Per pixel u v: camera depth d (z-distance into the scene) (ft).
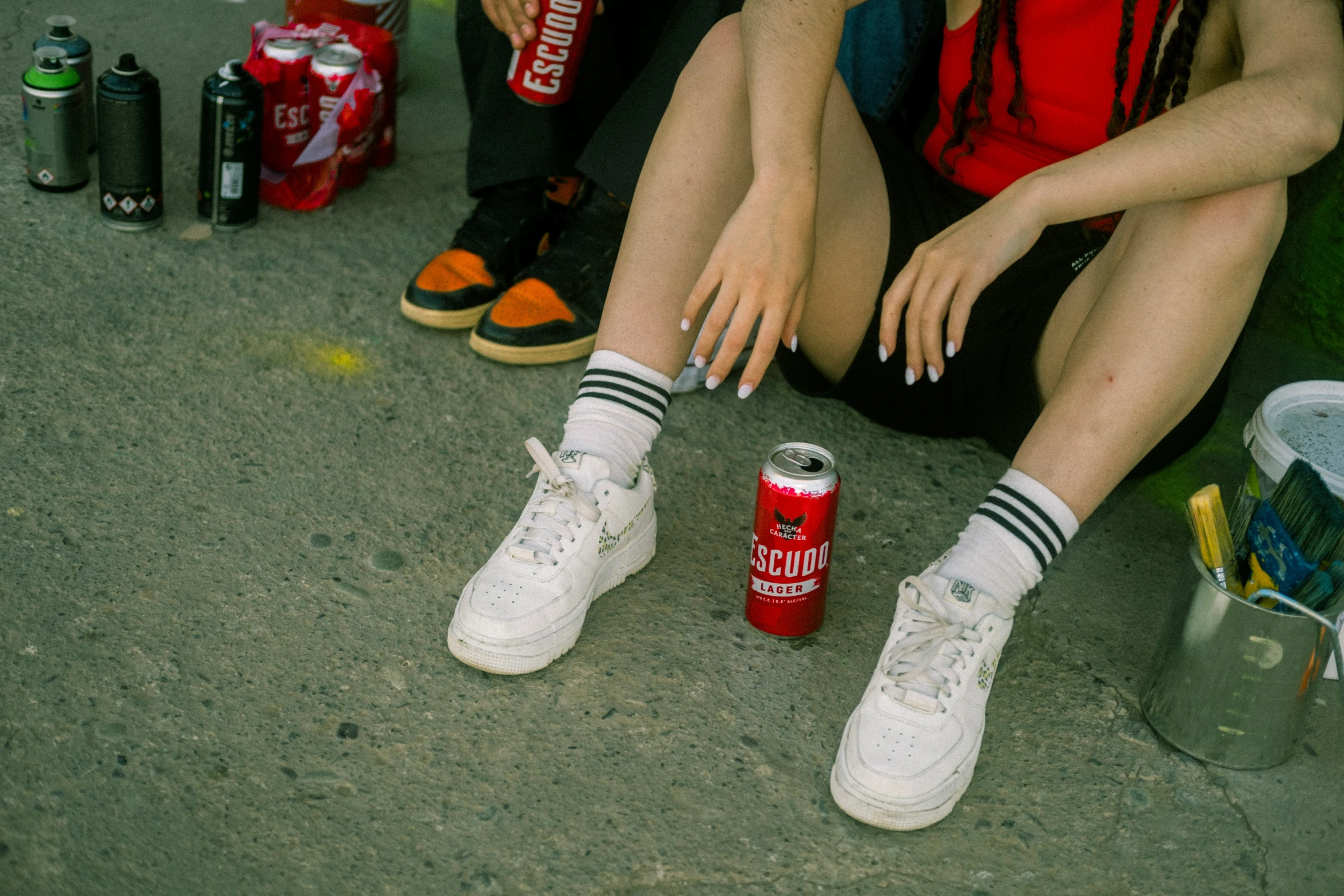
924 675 5.42
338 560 6.44
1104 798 5.55
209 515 6.61
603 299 8.04
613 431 6.02
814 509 5.79
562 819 5.25
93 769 5.23
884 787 5.22
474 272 8.31
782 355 7.02
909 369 5.53
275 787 5.25
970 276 5.25
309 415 7.42
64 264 8.41
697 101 5.90
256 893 4.84
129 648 5.79
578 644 6.09
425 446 7.30
